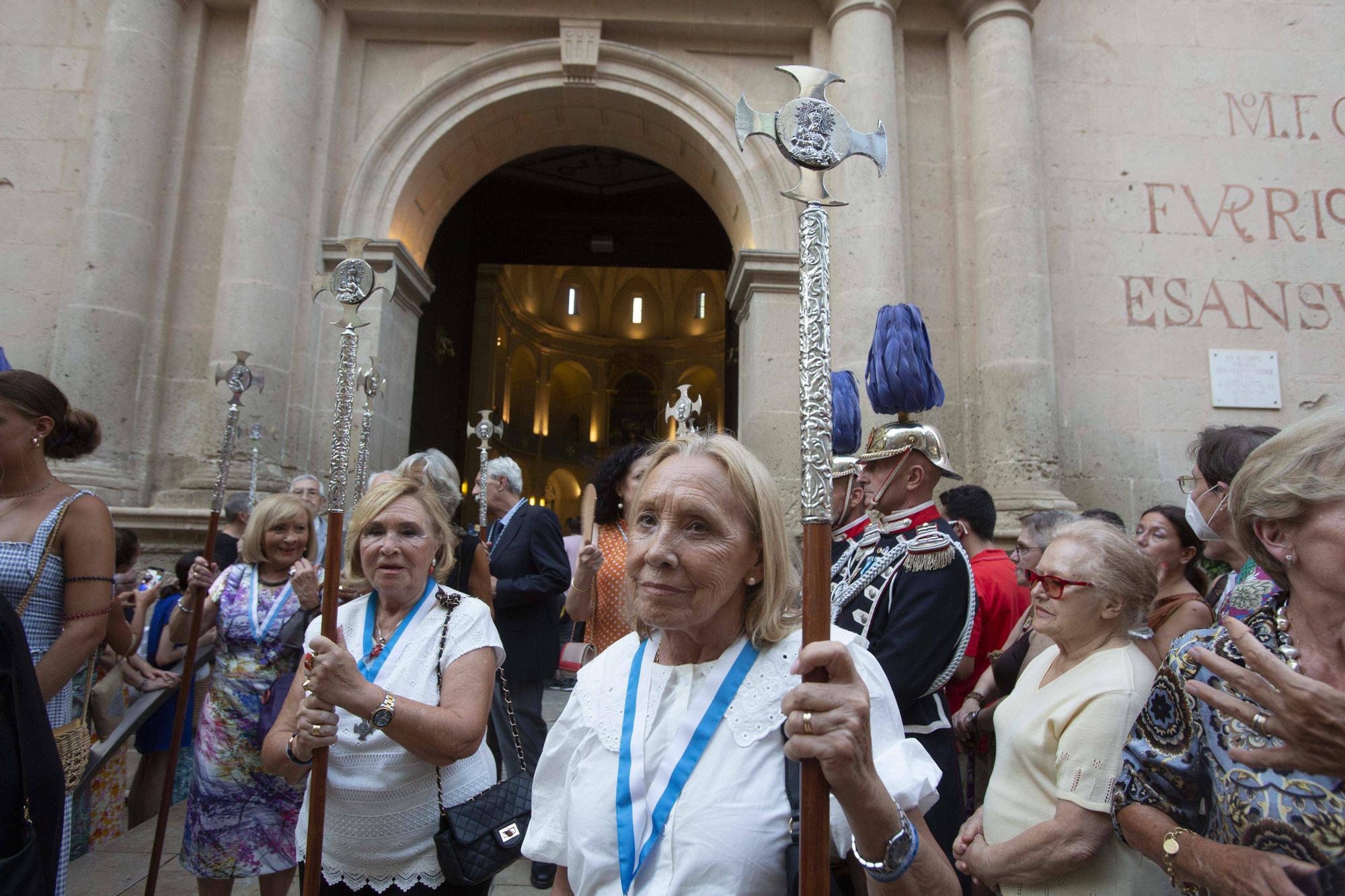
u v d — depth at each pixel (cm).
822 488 119
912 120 796
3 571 236
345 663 196
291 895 363
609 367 3722
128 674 438
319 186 748
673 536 146
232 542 511
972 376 747
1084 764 182
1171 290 786
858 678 115
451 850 207
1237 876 125
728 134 796
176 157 748
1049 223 791
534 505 445
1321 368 777
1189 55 827
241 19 784
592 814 142
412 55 807
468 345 1669
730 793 134
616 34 814
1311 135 816
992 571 349
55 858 196
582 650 402
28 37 776
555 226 1714
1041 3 829
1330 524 126
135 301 706
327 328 739
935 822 218
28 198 745
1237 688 125
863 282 709
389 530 233
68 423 273
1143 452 759
